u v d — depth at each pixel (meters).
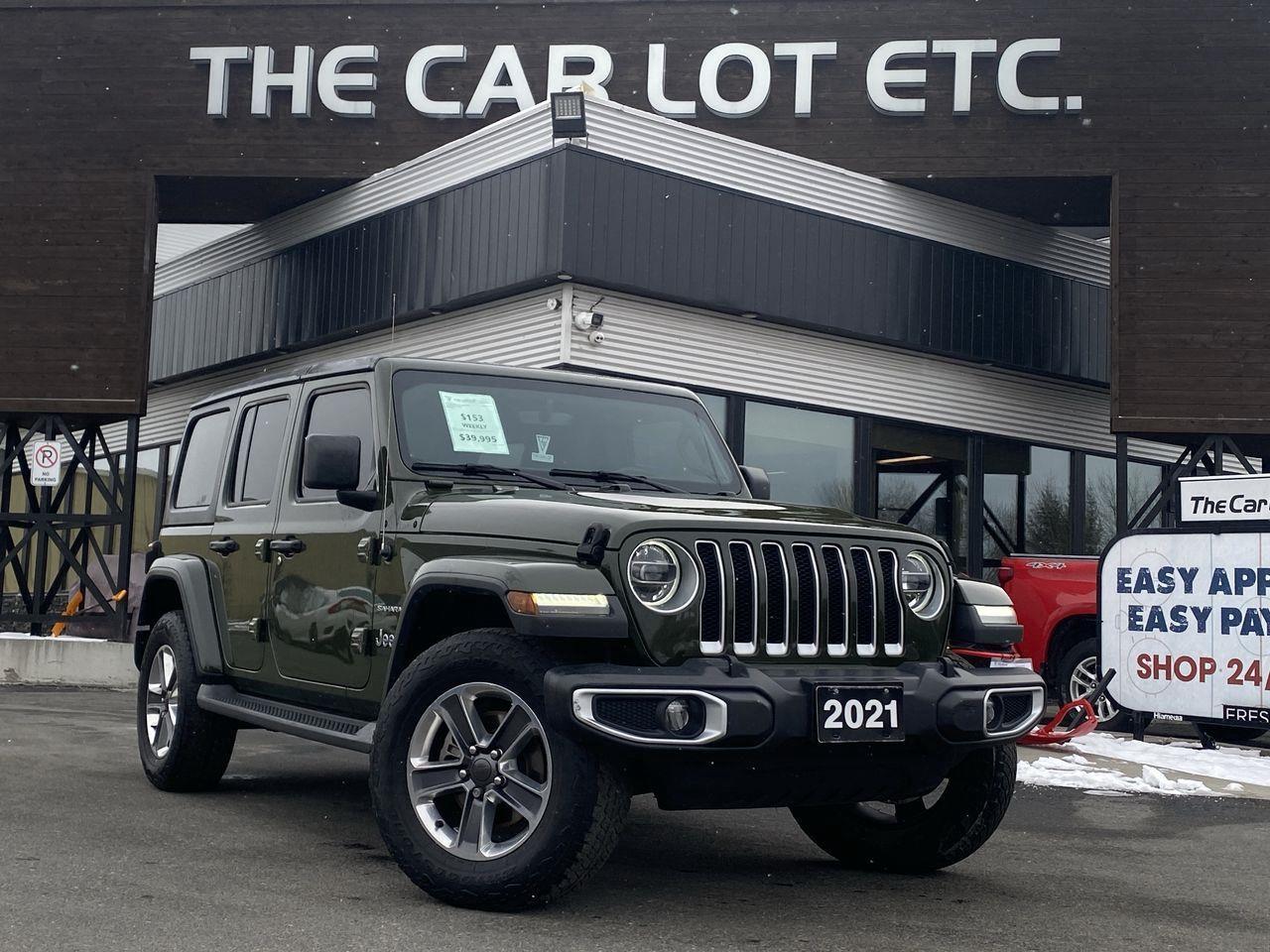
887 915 4.38
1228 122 16.55
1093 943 4.07
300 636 5.42
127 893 4.32
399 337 16.56
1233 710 8.78
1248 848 5.91
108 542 21.83
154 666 6.71
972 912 4.46
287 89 17.69
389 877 4.69
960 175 17.06
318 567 5.32
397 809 4.31
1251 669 8.73
